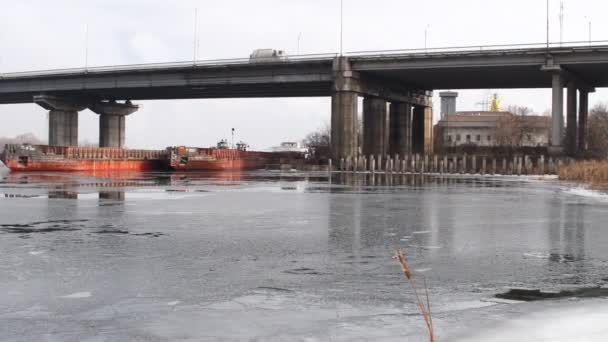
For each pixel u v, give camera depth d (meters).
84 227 20.23
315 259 14.52
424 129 108.06
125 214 24.45
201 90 102.44
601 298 10.80
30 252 15.23
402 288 11.57
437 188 44.97
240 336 8.67
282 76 87.44
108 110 121.56
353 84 82.88
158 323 9.27
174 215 24.20
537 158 83.56
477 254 15.32
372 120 92.06
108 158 88.75
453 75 85.12
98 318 9.52
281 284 11.84
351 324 9.22
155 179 58.34
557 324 9.12
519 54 73.25
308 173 79.94
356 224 21.50
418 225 21.30
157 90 104.00
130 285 11.70
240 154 102.81
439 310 9.99
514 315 9.63
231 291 11.27
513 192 40.44
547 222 22.44
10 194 35.38
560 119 73.50
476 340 8.42
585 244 17.05
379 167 82.56
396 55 79.31
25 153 78.06
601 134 143.50
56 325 9.17
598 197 35.69
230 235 18.52
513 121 166.12
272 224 21.38
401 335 8.68
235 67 89.12
